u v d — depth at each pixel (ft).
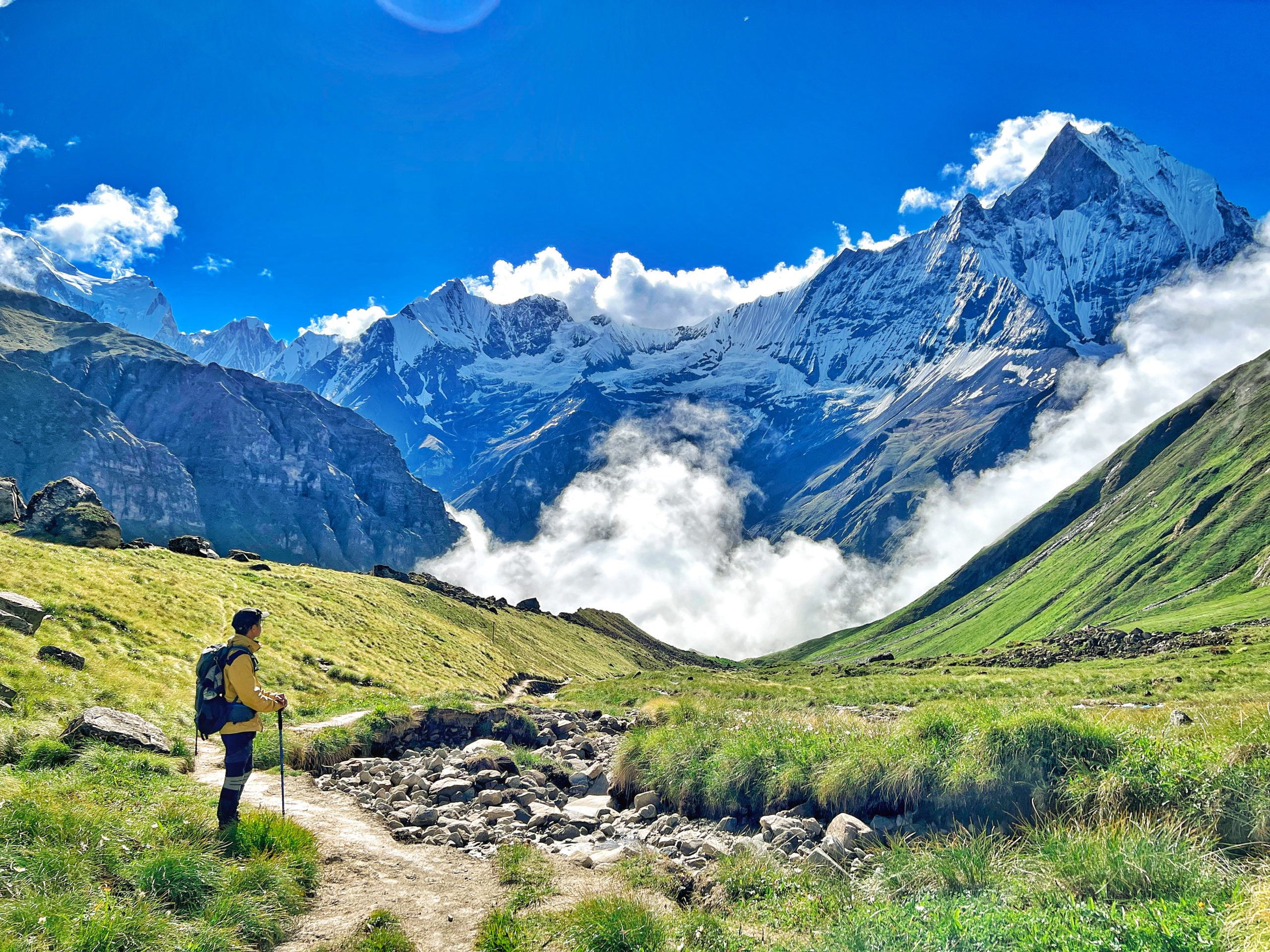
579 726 86.69
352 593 272.51
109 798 34.99
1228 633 241.35
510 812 46.62
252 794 44.88
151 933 22.84
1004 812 34.86
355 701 115.65
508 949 25.22
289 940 26.37
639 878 33.14
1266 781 29.81
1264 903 20.56
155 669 108.37
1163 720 44.78
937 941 21.79
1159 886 24.53
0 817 27.66
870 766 39.42
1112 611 542.98
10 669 68.49
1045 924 21.58
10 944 20.57
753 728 51.39
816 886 30.86
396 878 33.45
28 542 148.97
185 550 241.35
